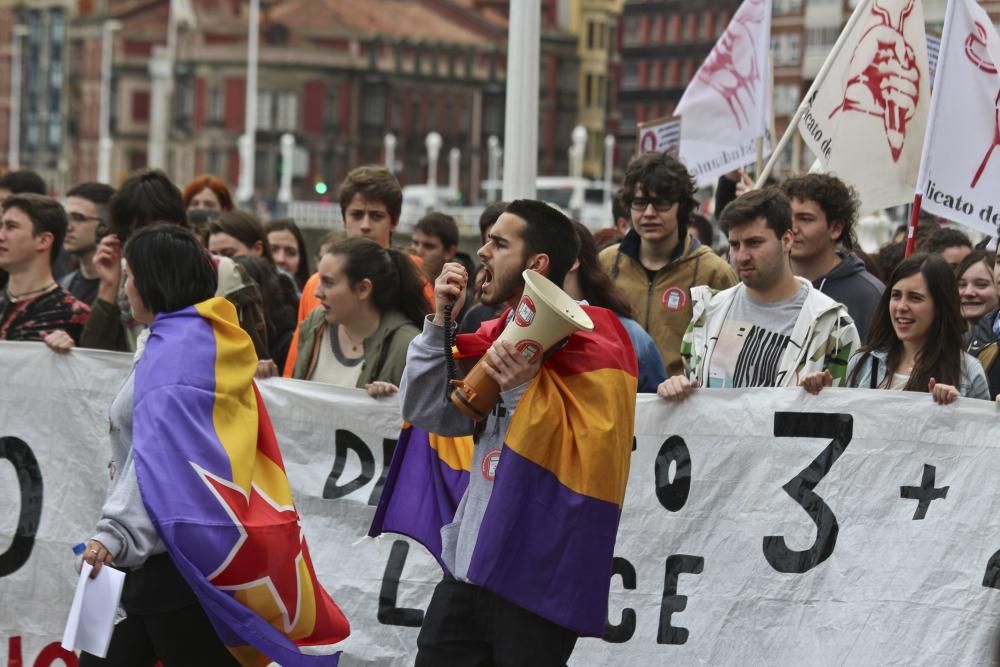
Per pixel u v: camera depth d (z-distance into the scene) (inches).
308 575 284.7
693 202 379.6
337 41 5191.9
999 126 386.3
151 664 285.9
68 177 5748.0
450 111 5403.5
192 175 5216.5
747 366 331.0
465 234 2906.0
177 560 266.5
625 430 259.1
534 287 252.4
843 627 314.5
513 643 255.8
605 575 256.8
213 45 5157.5
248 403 281.0
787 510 316.8
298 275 564.7
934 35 487.5
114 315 372.5
